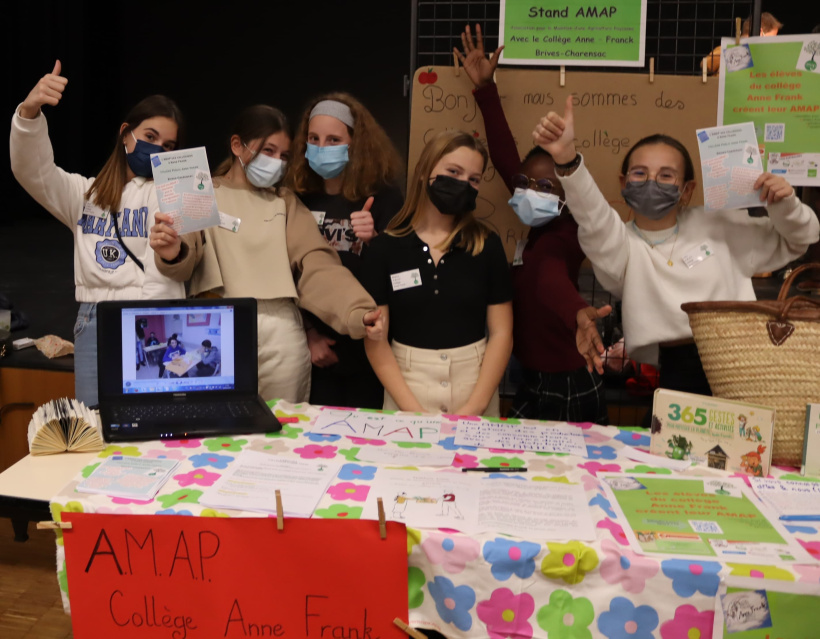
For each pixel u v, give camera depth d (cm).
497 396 227
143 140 213
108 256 216
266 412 183
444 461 165
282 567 138
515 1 240
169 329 182
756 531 137
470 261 211
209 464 159
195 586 139
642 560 128
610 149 247
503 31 242
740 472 162
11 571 253
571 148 202
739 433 162
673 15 522
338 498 146
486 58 248
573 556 129
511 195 247
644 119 244
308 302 215
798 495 151
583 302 204
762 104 227
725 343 172
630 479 157
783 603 125
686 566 126
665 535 135
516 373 296
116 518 138
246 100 1121
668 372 225
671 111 243
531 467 163
